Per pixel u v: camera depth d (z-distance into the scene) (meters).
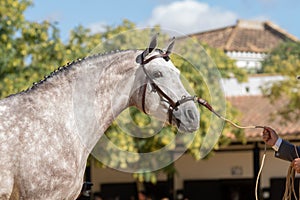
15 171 4.63
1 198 4.62
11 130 4.68
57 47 12.80
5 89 12.23
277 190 17.55
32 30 13.16
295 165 5.12
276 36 37.94
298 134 15.55
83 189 5.83
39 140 4.72
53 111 4.85
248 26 38.69
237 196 18.16
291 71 15.73
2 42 13.03
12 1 13.16
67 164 4.80
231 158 18.17
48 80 4.96
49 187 4.73
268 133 5.34
